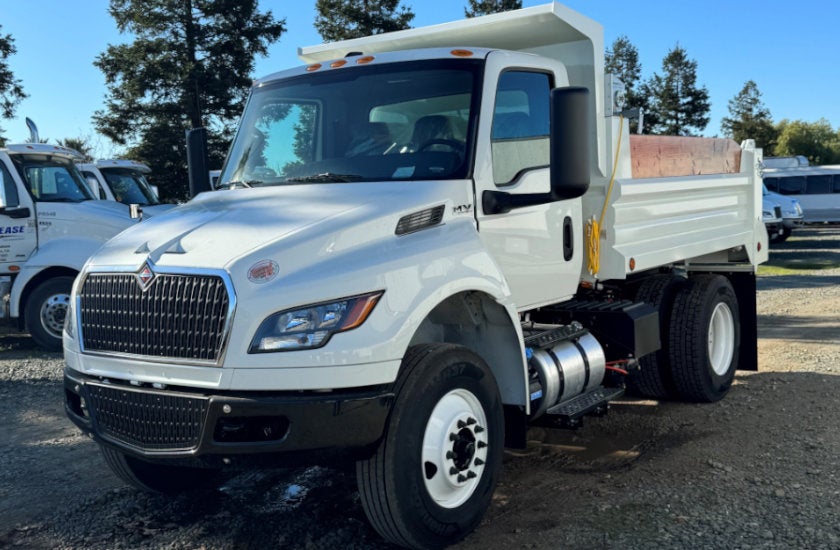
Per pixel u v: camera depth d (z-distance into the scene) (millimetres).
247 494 5059
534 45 6012
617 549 4074
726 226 7707
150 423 3918
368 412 3744
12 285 10773
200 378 3734
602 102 5844
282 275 3742
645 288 6945
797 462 5367
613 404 7250
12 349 11133
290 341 3650
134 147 41094
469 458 4191
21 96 37875
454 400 4188
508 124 4984
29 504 4961
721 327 7402
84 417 4367
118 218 11055
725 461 5445
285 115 5301
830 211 37312
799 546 4047
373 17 40375
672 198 6691
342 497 4930
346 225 4012
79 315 4328
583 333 5750
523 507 4719
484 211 4676
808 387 7535
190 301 3809
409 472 3867
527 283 5113
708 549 4035
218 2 38875
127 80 39844
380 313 3828
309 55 6465
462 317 4633
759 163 8312
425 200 4336
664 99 55562
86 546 4320
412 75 4973
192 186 5766
